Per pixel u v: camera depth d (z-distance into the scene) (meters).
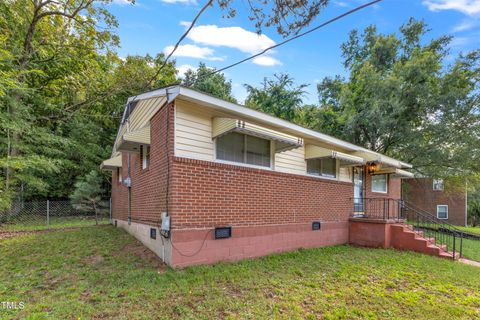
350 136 16.03
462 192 19.56
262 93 22.67
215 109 5.86
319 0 5.10
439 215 20.56
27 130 11.29
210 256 5.36
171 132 5.17
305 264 5.78
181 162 5.11
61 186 16.69
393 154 15.85
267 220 6.58
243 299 3.78
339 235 8.77
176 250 4.89
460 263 6.68
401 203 10.60
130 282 4.17
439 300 4.14
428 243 7.72
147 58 17.03
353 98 15.71
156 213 5.74
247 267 5.27
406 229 8.20
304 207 7.67
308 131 7.67
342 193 9.18
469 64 14.16
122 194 9.79
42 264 5.07
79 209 13.42
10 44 10.77
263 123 6.74
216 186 5.59
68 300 3.52
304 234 7.56
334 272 5.31
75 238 7.44
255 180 6.39
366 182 10.91
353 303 3.89
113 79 15.31
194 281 4.32
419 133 14.23
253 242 6.18
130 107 8.41
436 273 5.55
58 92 14.30
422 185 21.03
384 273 5.42
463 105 13.57
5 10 10.52
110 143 18.89
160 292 3.84
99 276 4.41
